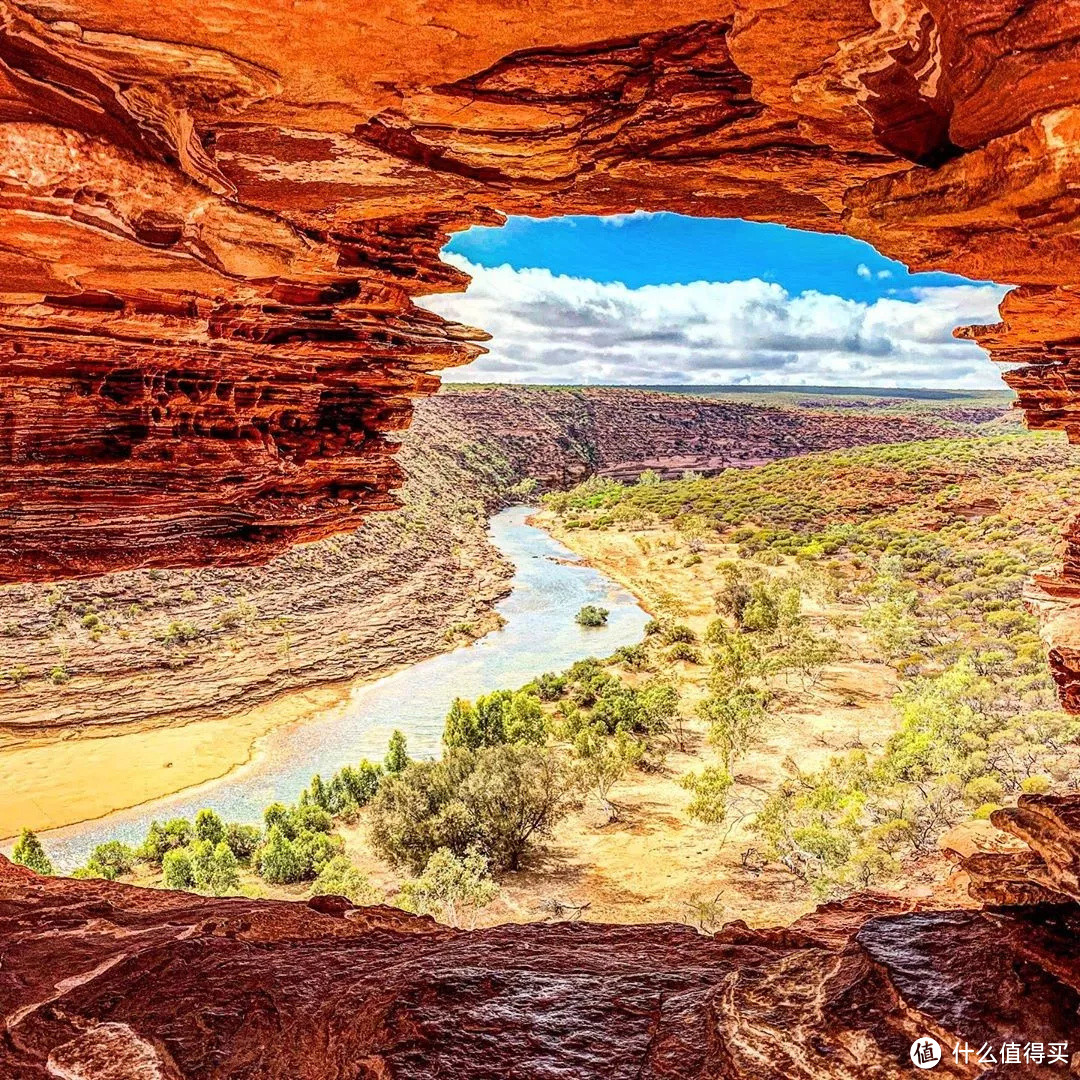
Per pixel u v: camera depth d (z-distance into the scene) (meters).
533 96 6.25
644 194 8.54
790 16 4.64
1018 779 35.59
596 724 47.84
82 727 49.56
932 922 4.78
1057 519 84.69
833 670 58.56
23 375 9.79
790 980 4.83
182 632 61.56
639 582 92.06
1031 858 4.97
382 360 12.38
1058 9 3.76
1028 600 16.28
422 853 34.75
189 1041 5.37
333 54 5.23
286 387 11.77
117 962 6.35
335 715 54.56
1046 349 11.38
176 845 36.19
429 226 10.45
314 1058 5.22
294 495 13.09
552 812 36.78
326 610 72.75
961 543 85.00
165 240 6.38
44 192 5.33
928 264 6.28
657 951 6.69
